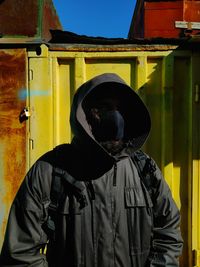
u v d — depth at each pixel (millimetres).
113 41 3375
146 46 3354
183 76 3391
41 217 1536
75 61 3369
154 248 1642
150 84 3389
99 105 1643
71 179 1537
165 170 3352
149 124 1661
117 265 1538
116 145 1623
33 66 3375
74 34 3393
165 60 3346
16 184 3393
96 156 1558
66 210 1521
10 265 1517
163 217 1669
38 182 1550
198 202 3340
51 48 3367
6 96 3385
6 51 3379
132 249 1566
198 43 3324
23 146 3385
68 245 1524
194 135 3346
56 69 3383
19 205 1542
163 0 4973
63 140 3418
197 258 3305
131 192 1595
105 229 1530
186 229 3367
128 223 1575
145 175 1649
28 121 3383
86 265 1510
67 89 3410
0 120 3387
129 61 3408
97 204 1541
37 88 3377
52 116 3391
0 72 3385
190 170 3352
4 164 3396
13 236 1523
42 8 3537
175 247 1648
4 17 3500
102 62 3406
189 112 3379
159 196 1661
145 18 5004
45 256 1583
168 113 3357
